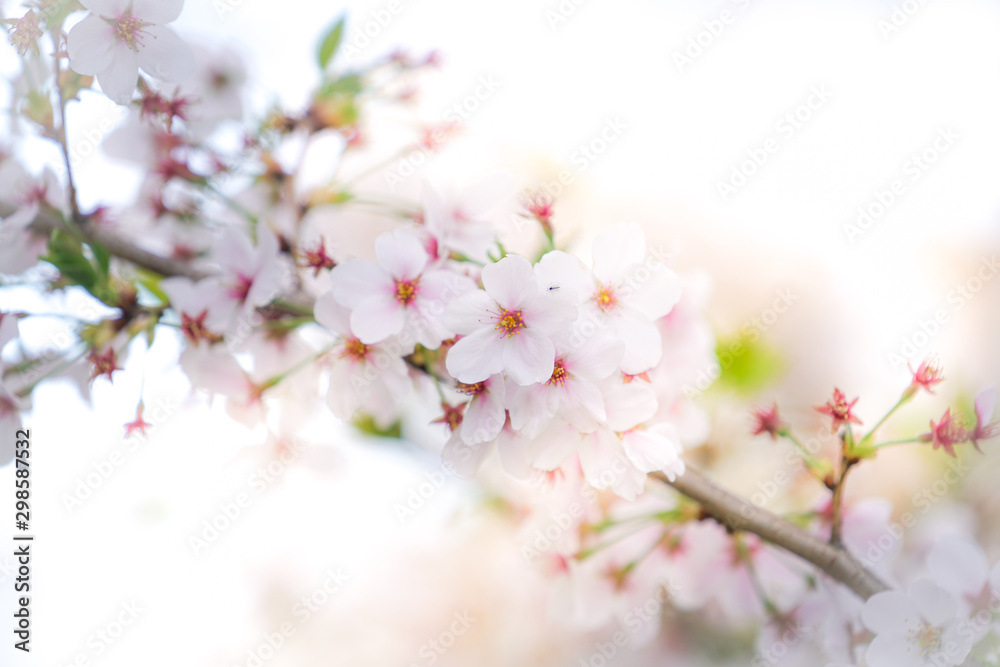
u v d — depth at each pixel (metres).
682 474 0.60
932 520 0.72
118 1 0.59
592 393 0.58
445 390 0.61
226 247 0.62
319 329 0.62
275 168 0.66
